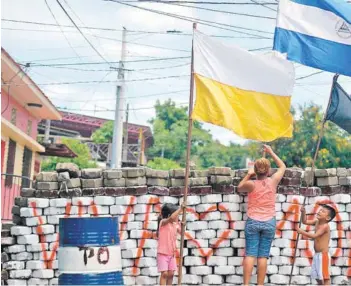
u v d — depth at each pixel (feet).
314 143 173.17
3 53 84.12
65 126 232.94
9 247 52.19
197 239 51.83
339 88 48.75
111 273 40.65
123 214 52.42
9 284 51.67
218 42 44.91
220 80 44.78
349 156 172.76
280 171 47.91
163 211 48.44
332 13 47.65
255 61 45.16
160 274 49.57
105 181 52.75
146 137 245.65
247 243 47.29
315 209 52.03
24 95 107.04
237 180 52.13
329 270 47.44
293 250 51.55
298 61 47.55
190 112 44.24
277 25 47.67
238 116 44.78
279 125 45.19
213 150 296.51
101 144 224.12
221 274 51.47
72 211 52.49
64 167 53.06
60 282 40.42
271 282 51.21
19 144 109.81
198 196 52.37
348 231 51.93
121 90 117.50
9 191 103.35
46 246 52.31
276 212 51.80
